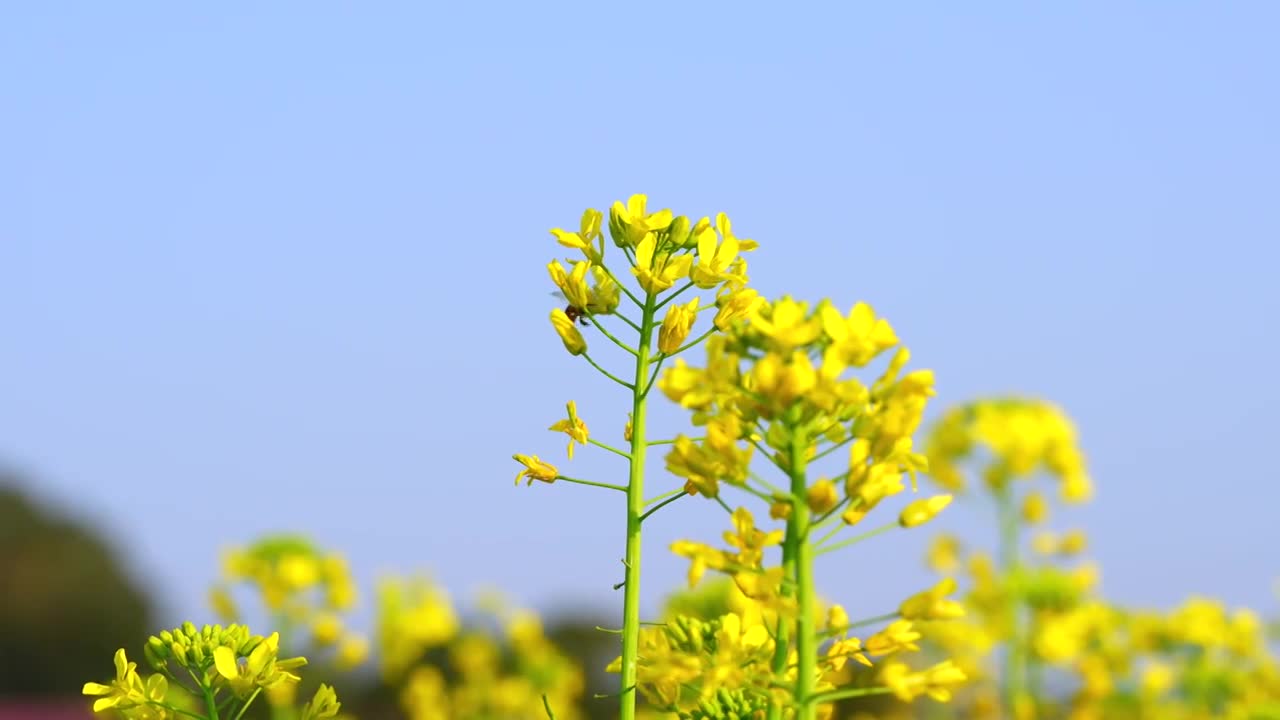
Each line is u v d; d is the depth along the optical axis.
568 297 0.86
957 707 1.28
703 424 0.79
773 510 0.78
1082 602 1.33
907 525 0.78
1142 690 1.40
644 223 0.86
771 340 0.78
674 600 0.98
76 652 5.50
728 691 0.84
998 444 1.35
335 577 1.20
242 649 0.85
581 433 0.85
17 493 5.66
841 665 0.79
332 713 0.85
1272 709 1.37
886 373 0.78
